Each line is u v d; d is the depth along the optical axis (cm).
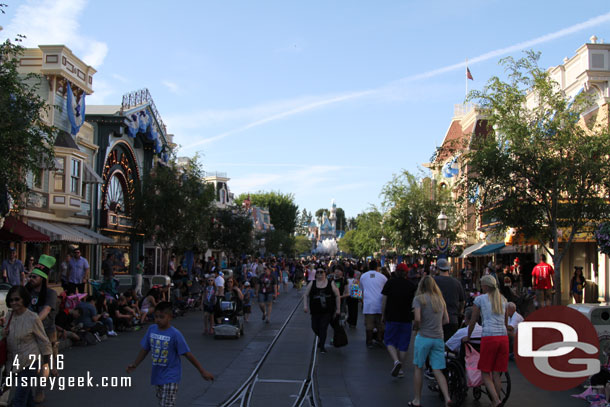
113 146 2964
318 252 13125
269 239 7175
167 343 618
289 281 5697
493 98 1511
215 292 1595
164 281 2197
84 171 2558
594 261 2195
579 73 2188
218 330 1511
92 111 3061
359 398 866
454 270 3994
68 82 2444
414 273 2009
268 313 1980
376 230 4997
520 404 823
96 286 1811
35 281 832
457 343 877
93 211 2775
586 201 1408
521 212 1441
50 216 2314
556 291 1430
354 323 1827
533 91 1545
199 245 3170
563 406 810
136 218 2827
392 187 3594
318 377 1022
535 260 2467
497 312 780
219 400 836
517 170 1440
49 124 2323
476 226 3431
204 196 2891
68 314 1334
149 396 848
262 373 1051
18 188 1205
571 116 1462
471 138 1658
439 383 798
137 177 3338
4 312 841
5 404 740
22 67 2334
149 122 3328
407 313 1036
